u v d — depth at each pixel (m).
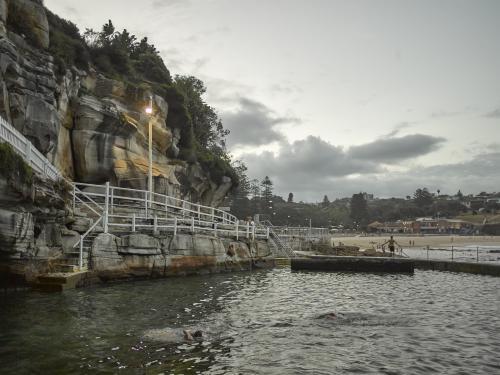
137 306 15.38
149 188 27.41
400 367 9.79
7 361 9.10
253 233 34.47
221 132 73.25
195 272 26.19
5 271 15.93
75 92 30.41
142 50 50.81
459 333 13.13
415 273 33.22
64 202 19.27
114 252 21.06
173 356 10.02
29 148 17.00
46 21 27.70
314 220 183.62
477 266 32.53
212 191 50.59
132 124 32.94
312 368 9.53
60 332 11.42
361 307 17.34
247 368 9.41
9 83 22.00
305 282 25.67
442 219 182.25
